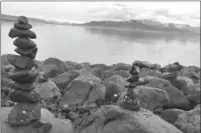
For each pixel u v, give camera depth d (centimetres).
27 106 507
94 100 704
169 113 676
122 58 1372
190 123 627
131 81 524
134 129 465
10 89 717
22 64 481
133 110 529
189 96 821
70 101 712
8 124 497
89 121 539
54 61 1017
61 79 852
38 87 734
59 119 582
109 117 504
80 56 1338
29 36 484
